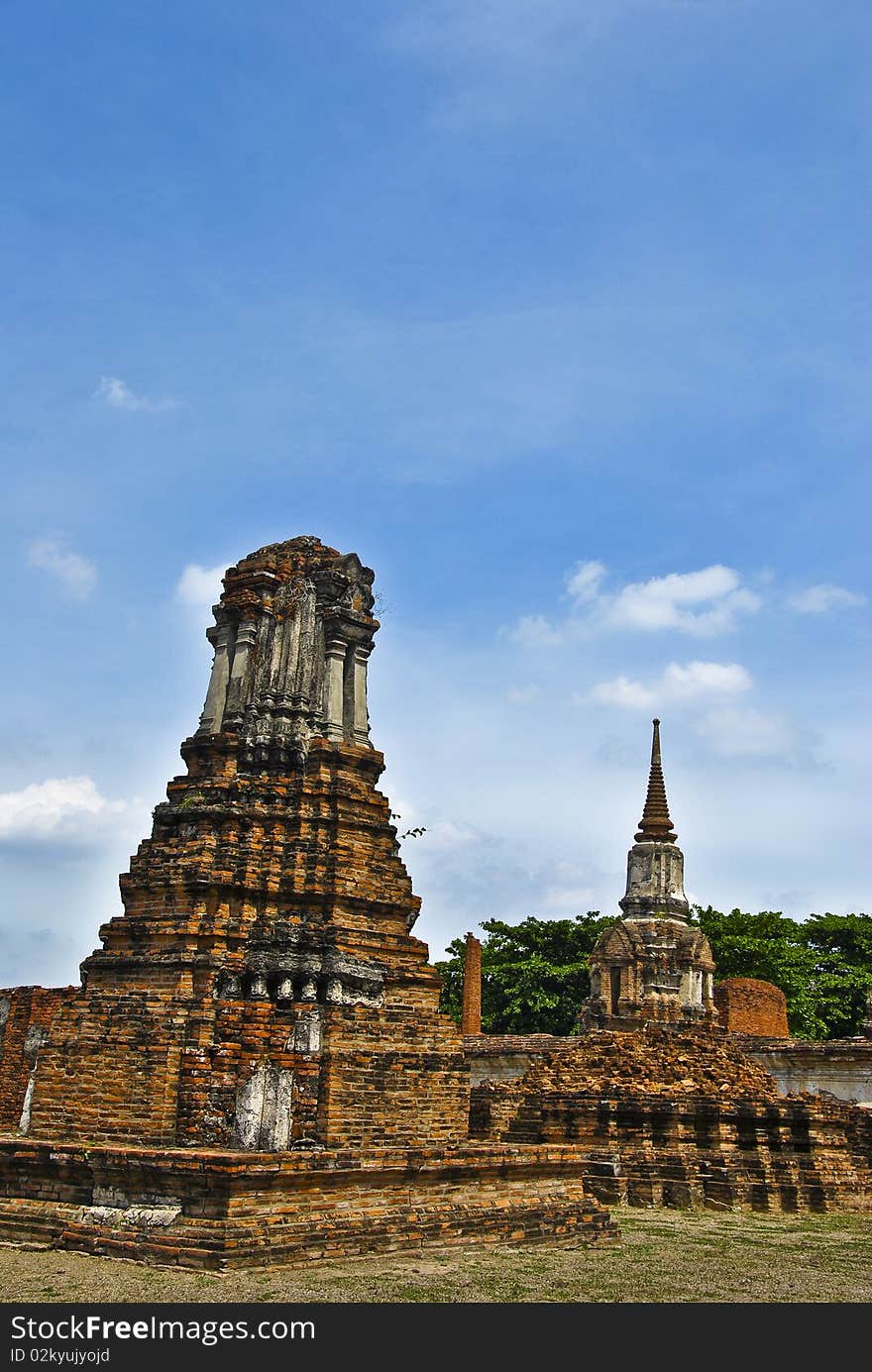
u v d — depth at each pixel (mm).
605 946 57188
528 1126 39125
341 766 29047
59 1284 18688
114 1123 25125
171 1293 18219
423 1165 23594
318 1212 21516
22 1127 33344
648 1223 30734
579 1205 26203
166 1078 24969
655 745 61969
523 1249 24078
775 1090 40094
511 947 84438
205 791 28125
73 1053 26047
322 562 30984
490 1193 24891
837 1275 22938
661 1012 55500
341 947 26859
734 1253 25469
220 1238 19922
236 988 26172
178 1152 20969
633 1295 19984
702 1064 39812
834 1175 36125
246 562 31375
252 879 27188
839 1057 46562
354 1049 26109
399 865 29016
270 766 28797
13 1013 38250
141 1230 20656
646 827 60031
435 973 28406
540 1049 51219
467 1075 27969
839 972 82812
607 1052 40438
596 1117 38188
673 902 58281
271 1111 23859
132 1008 25781
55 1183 22328
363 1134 25688
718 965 77312
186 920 26531
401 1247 22312
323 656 30266
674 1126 37312
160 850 27750
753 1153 36375
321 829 28203
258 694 29562
